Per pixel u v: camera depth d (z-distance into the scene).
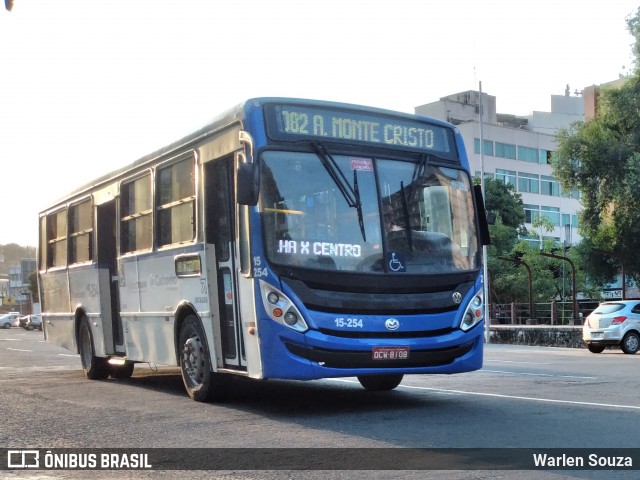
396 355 8.48
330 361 8.27
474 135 74.06
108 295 13.16
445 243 9.16
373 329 8.44
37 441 7.36
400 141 9.29
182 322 10.50
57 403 10.16
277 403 9.82
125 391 11.64
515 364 16.80
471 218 9.54
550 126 86.94
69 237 14.83
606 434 7.12
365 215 8.76
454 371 8.95
